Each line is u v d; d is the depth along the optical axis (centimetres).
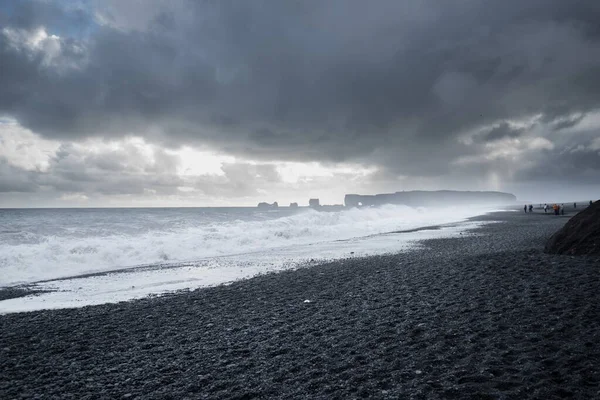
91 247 1920
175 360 559
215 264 1728
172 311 878
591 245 1217
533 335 544
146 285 1274
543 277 923
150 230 3116
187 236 2597
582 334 532
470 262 1261
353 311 771
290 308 841
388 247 2133
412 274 1146
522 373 430
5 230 2828
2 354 621
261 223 3628
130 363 558
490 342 532
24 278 1516
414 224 4350
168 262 1869
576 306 664
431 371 455
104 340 680
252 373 491
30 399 449
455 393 395
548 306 679
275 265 1622
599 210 1316
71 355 607
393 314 721
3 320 850
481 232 2880
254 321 751
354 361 506
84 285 1313
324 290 1014
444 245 2050
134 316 848
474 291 847
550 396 377
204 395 435
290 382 455
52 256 1750
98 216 5244
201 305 926
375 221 5019
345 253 1945
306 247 2336
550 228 2928
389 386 423
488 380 419
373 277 1153
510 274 994
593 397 370
